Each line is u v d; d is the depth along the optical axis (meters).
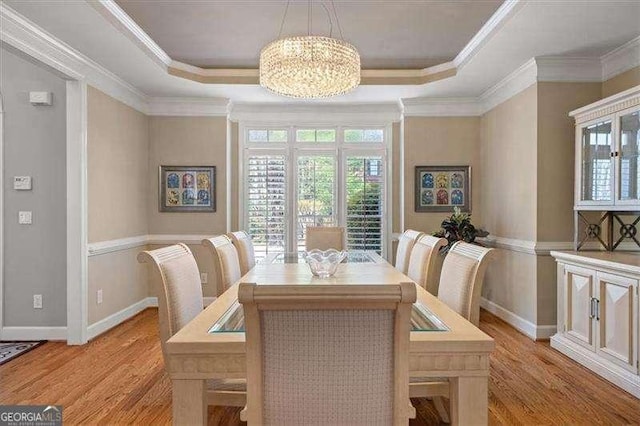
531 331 3.71
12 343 3.57
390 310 1.01
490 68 3.85
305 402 1.05
